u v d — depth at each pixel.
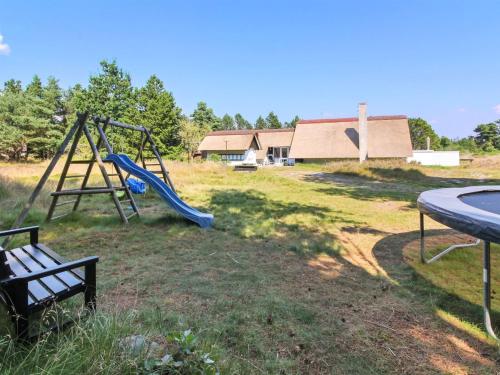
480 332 2.12
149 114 29.69
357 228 5.07
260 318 2.22
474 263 3.44
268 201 7.62
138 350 1.50
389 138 26.81
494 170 17.03
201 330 1.95
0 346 1.45
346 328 2.15
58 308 1.81
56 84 30.48
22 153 27.77
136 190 8.41
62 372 1.28
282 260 3.48
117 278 2.88
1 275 1.56
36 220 5.10
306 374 1.69
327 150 27.95
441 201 2.76
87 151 24.31
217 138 36.50
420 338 2.06
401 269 3.28
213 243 4.05
